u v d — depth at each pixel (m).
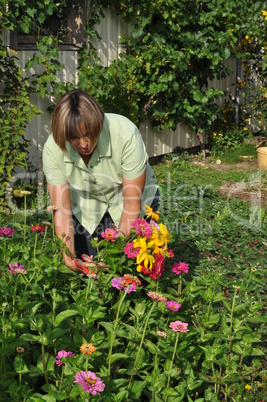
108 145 2.88
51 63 6.26
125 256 2.79
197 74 8.71
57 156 2.96
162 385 2.51
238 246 5.15
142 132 8.34
